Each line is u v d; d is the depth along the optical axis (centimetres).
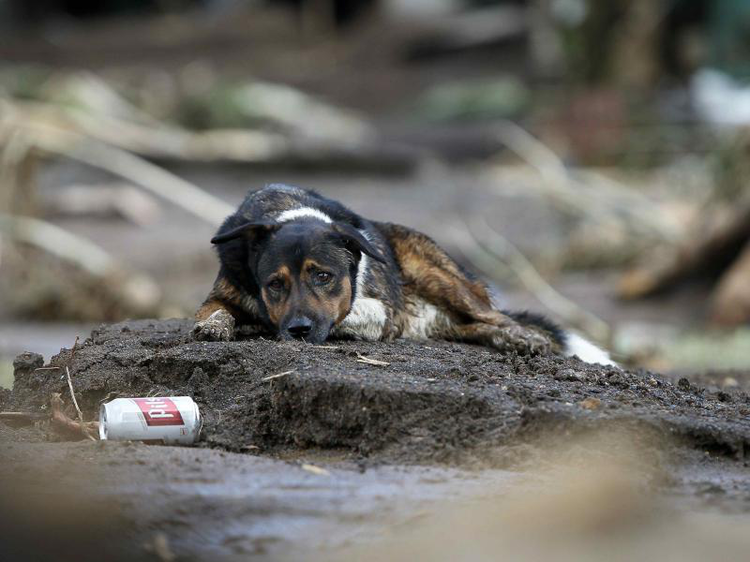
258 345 742
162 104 3014
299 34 4734
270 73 4212
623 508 543
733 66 3412
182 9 5075
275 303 793
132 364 735
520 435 624
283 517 533
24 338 1505
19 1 4938
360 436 657
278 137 2902
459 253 2095
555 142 2966
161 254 2006
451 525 522
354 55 4466
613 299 2000
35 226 1775
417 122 3659
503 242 2133
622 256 2156
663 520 540
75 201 2283
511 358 782
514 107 3588
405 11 4794
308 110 3341
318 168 2695
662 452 623
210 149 2630
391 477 590
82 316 1714
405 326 876
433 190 2542
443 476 592
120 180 2523
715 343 1608
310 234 792
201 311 833
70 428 680
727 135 2266
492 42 4341
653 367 1359
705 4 3419
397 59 4384
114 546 500
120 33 4603
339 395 660
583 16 3350
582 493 550
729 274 1891
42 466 594
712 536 519
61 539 504
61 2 5066
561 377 724
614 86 3331
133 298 1706
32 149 1866
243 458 621
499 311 927
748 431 648
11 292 1756
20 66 4050
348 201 2417
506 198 2448
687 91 3331
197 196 1941
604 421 617
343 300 801
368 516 533
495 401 646
